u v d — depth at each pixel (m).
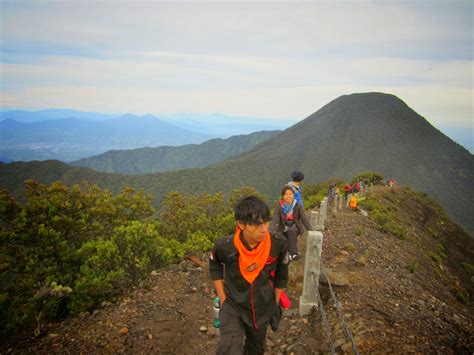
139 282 6.44
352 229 11.66
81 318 5.11
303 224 6.04
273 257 2.66
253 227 2.45
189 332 4.64
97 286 5.60
